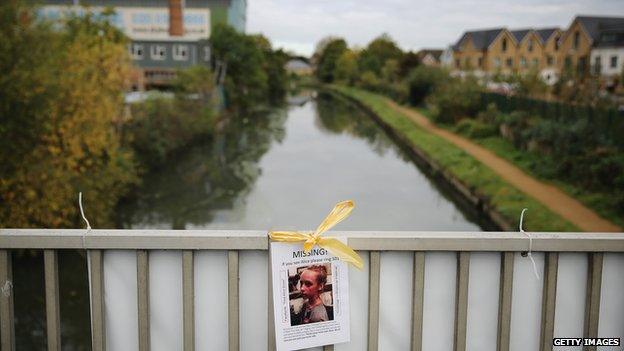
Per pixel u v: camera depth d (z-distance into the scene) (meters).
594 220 14.28
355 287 2.48
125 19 44.50
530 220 14.29
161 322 2.47
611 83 47.44
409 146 30.11
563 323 2.53
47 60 11.30
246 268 2.45
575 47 56.25
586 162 17.47
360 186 21.52
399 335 2.52
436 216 17.48
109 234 2.38
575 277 2.51
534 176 19.23
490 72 64.69
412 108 47.22
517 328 2.53
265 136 34.44
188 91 31.58
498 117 28.38
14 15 10.98
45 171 11.47
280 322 2.39
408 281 2.48
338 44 120.12
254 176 22.59
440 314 2.51
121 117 19.22
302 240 2.36
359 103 62.97
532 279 2.50
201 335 2.48
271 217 16.81
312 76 151.88
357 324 2.50
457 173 20.34
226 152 27.89
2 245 2.38
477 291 2.51
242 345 2.49
